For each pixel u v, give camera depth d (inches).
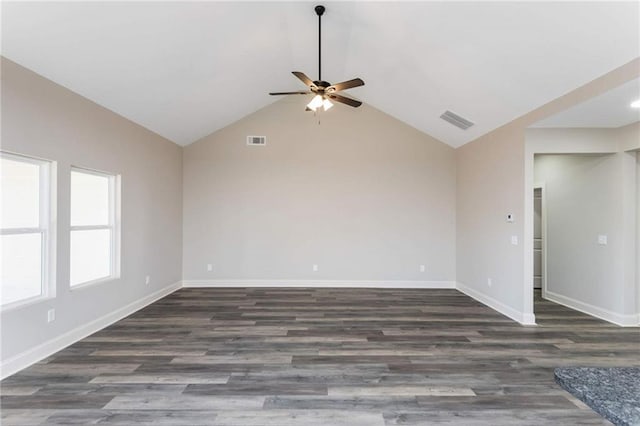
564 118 157.6
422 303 214.2
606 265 179.0
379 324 171.8
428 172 261.7
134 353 133.2
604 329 164.2
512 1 111.4
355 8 146.5
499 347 141.3
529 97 157.3
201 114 221.9
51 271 134.4
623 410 50.8
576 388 58.3
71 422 88.2
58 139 136.2
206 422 88.7
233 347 139.9
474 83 166.7
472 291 233.0
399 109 241.0
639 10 96.5
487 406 96.8
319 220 261.3
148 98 175.0
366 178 261.3
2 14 100.8
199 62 163.9
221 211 260.4
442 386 108.3
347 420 90.0
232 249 261.0
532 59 133.3
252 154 260.7
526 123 171.6
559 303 212.4
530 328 166.1
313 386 107.9
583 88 135.2
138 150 197.6
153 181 215.5
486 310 198.7
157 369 119.0
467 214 241.3
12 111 115.9
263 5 141.5
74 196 155.4
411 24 143.4
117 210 179.2
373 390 105.7
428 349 138.9
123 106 172.2
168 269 236.7
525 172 174.1
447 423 88.9
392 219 261.4
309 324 171.0
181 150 256.7
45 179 134.0
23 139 120.0
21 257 125.7
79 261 157.5
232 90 207.5
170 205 239.3
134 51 137.4
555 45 121.6
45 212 133.6
